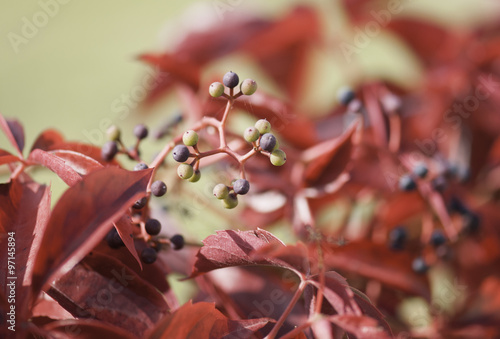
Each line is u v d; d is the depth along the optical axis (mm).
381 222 610
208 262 470
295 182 580
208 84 604
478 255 623
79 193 428
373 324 429
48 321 453
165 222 570
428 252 604
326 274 464
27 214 469
